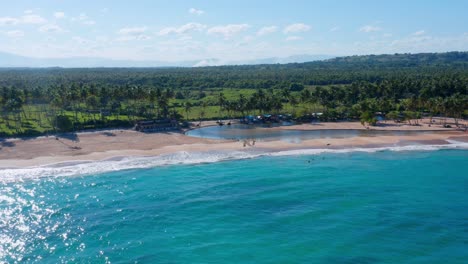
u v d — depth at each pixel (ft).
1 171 315.78
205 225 213.25
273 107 593.42
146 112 577.84
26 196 261.03
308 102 638.94
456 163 329.11
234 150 384.06
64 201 251.39
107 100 597.11
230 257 179.52
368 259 177.78
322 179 288.92
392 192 259.60
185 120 562.66
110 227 212.43
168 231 206.49
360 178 289.94
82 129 478.59
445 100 519.19
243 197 253.44
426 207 233.96
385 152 371.76
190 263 175.01
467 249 185.98
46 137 433.89
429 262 175.22
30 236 204.03
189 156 362.94
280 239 196.24
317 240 194.70
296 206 237.66
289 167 323.78
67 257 182.60
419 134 453.17
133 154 368.48
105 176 303.48
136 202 247.70
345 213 226.17
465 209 230.89
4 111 519.19
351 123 540.52
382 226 209.15
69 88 620.49
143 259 179.42
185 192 264.93
